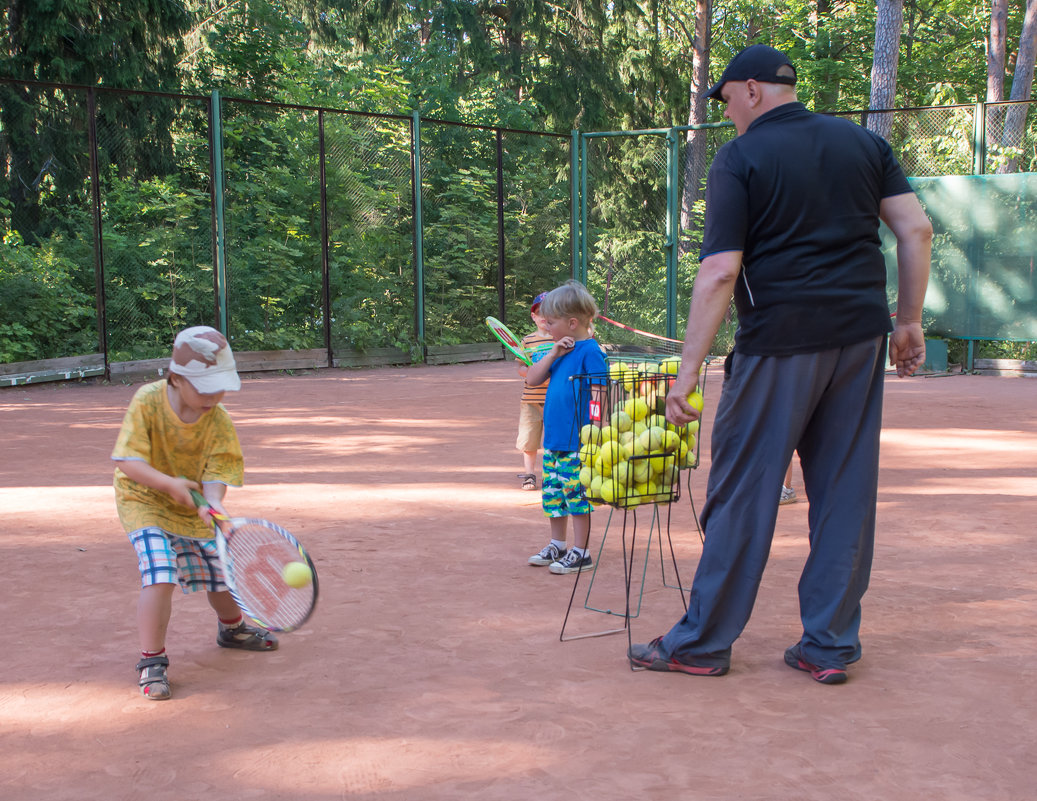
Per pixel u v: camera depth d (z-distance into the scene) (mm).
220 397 3480
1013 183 15914
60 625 4219
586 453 4051
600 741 3055
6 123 17469
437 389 14312
